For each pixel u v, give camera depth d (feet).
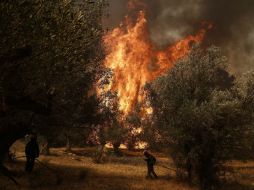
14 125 55.06
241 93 89.92
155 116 96.48
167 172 111.96
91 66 78.69
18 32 39.86
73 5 46.26
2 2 37.45
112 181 82.58
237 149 87.61
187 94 90.74
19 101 45.60
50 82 47.19
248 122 86.28
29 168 78.07
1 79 40.50
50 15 42.09
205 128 86.07
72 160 132.36
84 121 94.58
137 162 145.59
